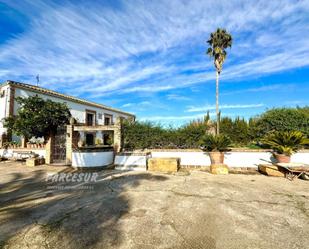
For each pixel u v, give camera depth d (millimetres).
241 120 11359
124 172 8734
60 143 11461
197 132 9906
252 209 4406
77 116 18656
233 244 3080
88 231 3520
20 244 3154
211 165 8469
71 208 4613
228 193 5520
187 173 8305
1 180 7621
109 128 10375
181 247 3012
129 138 10398
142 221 3873
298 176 7129
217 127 11148
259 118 10328
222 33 17031
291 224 3703
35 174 8633
